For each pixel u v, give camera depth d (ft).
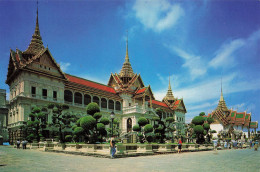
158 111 129.70
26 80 159.33
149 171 39.91
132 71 266.77
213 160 63.16
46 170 40.81
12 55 169.48
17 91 167.43
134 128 127.54
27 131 141.59
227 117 356.79
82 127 90.17
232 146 175.01
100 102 215.92
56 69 181.57
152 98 251.39
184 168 44.45
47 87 171.94
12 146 156.46
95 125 91.76
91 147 80.48
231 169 43.80
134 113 218.38
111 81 258.37
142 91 242.78
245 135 348.79
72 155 78.13
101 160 60.18
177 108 309.83
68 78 196.54
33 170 40.86
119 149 71.87
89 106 99.81
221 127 331.16
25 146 125.29
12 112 170.60
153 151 87.10
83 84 209.36
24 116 153.07
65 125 136.77
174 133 221.87
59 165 48.47
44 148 108.78
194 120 146.00
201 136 143.84
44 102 166.40
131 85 244.83
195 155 84.12
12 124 164.86
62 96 181.47
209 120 178.60
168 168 44.19
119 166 46.93
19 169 42.22
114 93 237.66
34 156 73.20
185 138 204.13
